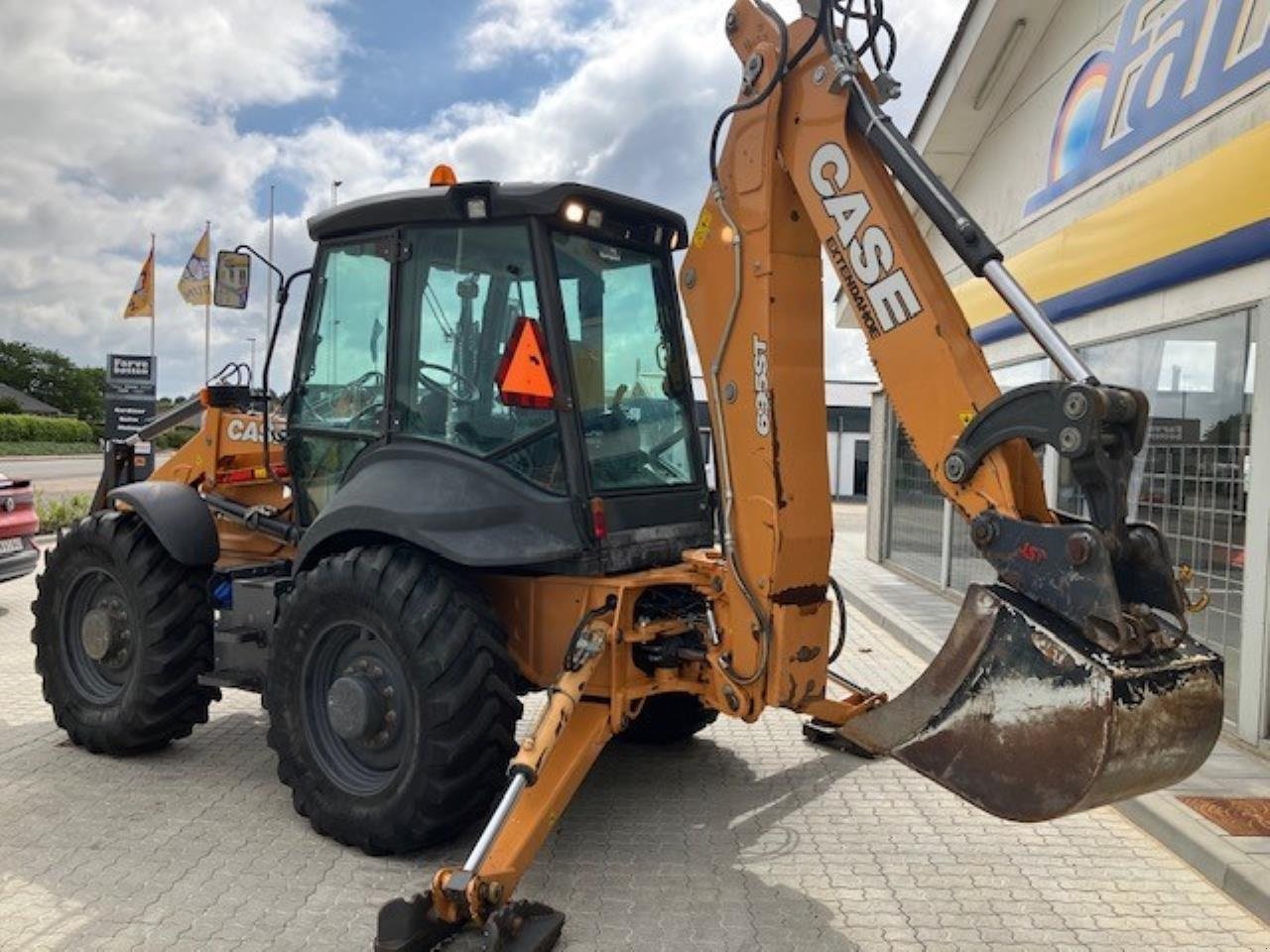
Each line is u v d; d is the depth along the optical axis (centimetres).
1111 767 255
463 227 396
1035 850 392
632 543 403
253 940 309
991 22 797
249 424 529
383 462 405
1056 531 272
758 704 373
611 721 375
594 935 317
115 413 1634
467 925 301
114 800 424
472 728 359
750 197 361
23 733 518
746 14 366
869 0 340
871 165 331
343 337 435
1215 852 370
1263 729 488
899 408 322
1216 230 499
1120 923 334
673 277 461
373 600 368
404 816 360
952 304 318
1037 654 267
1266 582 484
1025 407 279
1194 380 553
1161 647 271
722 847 389
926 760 286
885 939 319
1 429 4844
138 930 314
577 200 388
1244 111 523
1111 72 684
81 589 493
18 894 338
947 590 996
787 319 364
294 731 392
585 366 405
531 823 324
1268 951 317
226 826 398
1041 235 789
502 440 391
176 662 464
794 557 368
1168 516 577
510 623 408
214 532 471
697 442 465
